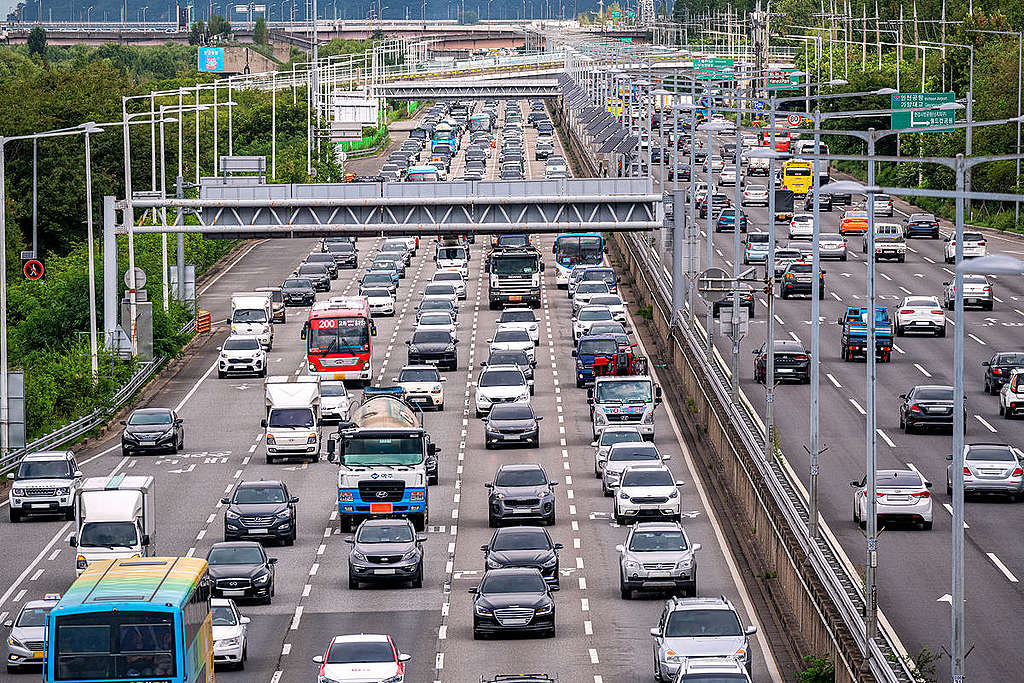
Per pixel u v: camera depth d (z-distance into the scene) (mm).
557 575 132375
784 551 125250
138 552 136750
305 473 179625
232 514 149000
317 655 116188
